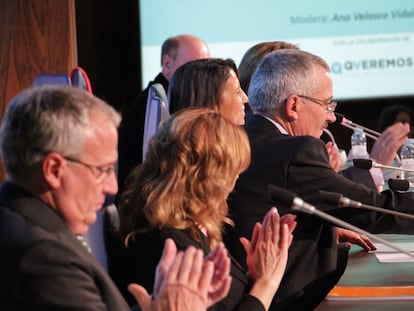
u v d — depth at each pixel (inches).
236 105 163.3
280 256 126.3
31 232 96.7
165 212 123.2
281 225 128.8
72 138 97.8
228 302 125.6
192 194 123.8
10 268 95.3
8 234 96.8
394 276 151.2
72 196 99.4
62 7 260.2
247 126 164.1
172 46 270.4
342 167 267.4
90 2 372.5
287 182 154.0
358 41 380.8
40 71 260.7
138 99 231.8
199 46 271.4
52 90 99.7
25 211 98.4
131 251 124.9
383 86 382.9
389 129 239.9
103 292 101.4
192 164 124.0
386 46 381.4
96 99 101.6
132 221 125.4
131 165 225.1
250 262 126.6
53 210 100.2
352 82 381.7
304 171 154.5
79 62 372.8
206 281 96.8
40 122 97.3
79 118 98.3
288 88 163.9
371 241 183.0
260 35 375.6
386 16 380.2
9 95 260.1
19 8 259.6
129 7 371.9
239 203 154.7
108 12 372.5
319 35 378.6
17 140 98.0
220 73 163.3
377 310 131.6
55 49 260.5
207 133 124.6
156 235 123.2
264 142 158.4
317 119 165.2
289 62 165.0
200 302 95.8
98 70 374.3
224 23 373.4
